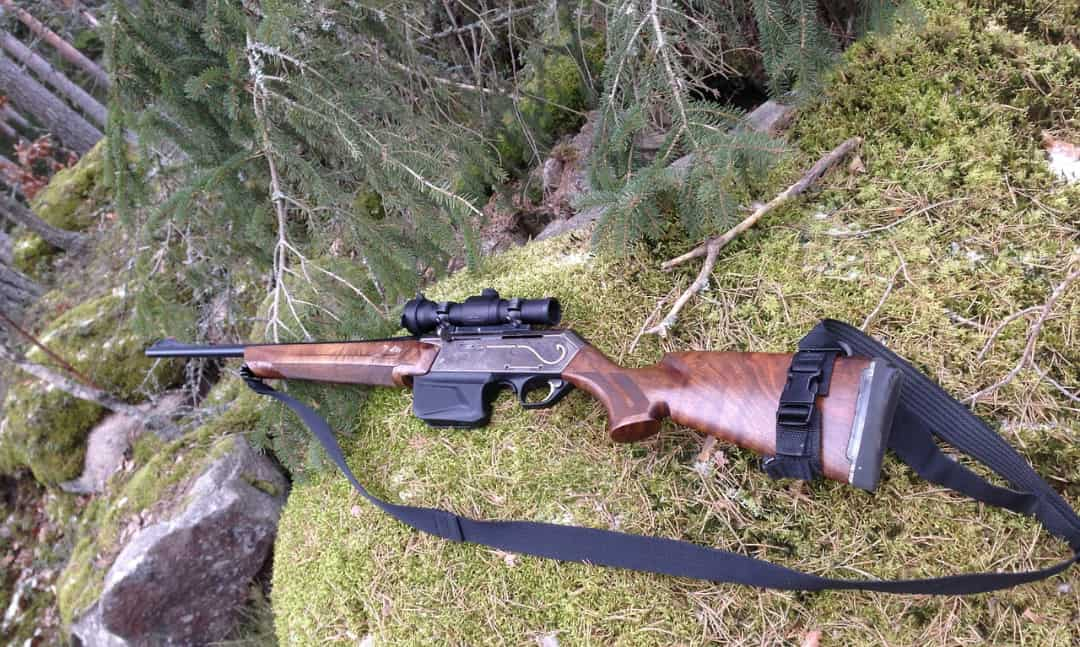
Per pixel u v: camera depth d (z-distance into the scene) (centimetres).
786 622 200
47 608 485
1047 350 207
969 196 238
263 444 304
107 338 532
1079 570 186
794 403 173
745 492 220
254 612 384
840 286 238
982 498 185
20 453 509
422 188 277
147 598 361
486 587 236
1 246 765
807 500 212
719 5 288
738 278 255
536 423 257
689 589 211
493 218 415
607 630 214
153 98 284
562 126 451
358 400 299
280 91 288
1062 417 200
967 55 260
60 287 679
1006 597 188
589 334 266
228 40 269
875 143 263
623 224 247
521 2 386
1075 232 219
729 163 229
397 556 257
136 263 366
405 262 298
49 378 431
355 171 325
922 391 193
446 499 256
